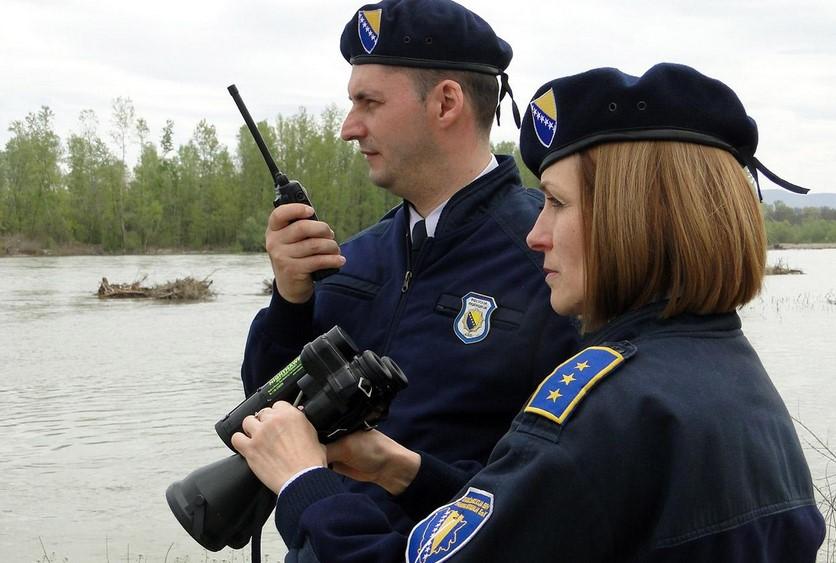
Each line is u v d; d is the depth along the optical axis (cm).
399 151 235
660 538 127
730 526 128
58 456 995
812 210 12888
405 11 233
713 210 138
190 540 710
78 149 8281
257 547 184
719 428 131
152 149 8600
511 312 218
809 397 1267
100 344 1992
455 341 221
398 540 149
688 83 141
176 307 2911
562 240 148
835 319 2562
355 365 170
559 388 136
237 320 2505
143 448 1032
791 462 141
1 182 8769
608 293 143
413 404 221
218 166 8775
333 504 154
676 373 134
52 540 715
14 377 1549
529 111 158
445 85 232
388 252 245
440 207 238
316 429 169
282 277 222
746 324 2416
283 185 223
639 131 141
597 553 129
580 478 129
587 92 144
